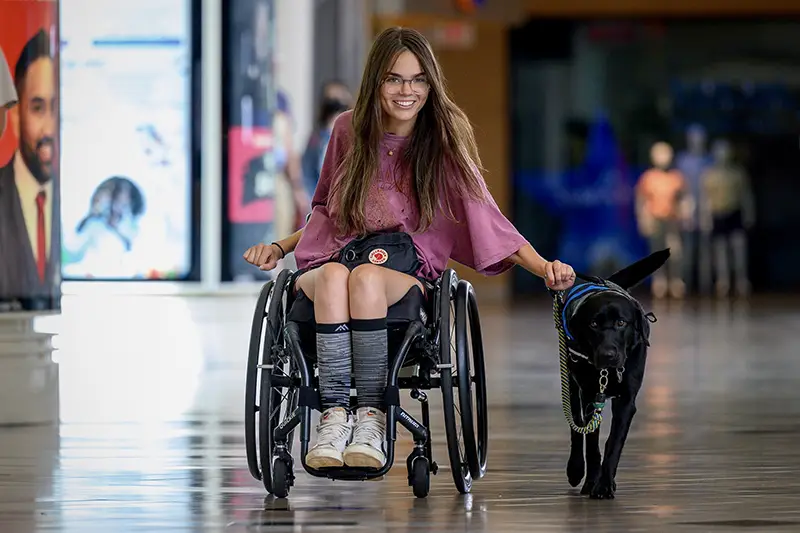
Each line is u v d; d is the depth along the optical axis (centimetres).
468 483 948
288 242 977
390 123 940
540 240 4691
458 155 929
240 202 2445
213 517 859
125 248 2373
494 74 4494
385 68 919
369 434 864
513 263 943
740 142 4684
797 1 4578
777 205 4716
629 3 4588
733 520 849
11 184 1323
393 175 940
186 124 2384
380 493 948
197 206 2391
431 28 4122
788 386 1698
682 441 1220
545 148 4675
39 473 1034
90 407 1439
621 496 938
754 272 4747
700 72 4675
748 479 1012
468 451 899
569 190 4681
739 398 1569
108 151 2361
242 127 2448
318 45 3144
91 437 1227
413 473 909
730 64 4678
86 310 2353
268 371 880
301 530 818
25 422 1321
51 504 908
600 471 942
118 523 841
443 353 873
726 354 2159
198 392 1573
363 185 924
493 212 931
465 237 952
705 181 4534
